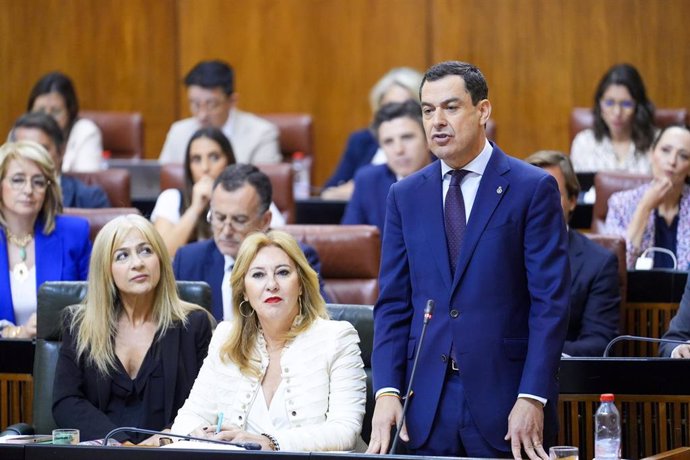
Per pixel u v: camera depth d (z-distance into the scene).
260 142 20.22
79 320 10.66
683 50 23.05
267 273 9.73
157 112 24.48
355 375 9.73
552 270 8.50
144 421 10.45
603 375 9.90
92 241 13.95
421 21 23.81
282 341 9.83
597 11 23.28
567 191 12.52
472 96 8.54
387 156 15.80
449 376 8.69
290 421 9.58
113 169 17.23
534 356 8.38
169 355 10.56
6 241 12.92
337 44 24.11
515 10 23.52
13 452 7.95
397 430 8.45
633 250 14.28
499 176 8.66
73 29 24.42
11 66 24.42
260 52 24.28
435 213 8.76
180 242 14.36
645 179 15.26
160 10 24.38
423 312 8.75
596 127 19.02
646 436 9.86
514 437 8.27
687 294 11.08
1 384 11.22
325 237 13.22
